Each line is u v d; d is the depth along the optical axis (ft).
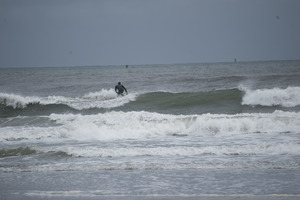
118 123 188.75
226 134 163.84
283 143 131.85
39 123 203.10
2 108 278.46
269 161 114.52
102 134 167.94
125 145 146.10
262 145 130.21
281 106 234.17
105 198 86.63
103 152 131.95
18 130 178.70
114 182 99.66
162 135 168.35
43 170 114.83
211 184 95.04
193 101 263.49
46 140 162.81
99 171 111.86
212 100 261.44
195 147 132.87
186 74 639.35
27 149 138.31
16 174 111.04
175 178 101.76
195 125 173.17
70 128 174.91
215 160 118.73
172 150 130.93
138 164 116.78
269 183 93.97
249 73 595.47
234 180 97.86
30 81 587.27
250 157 120.78
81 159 126.52
